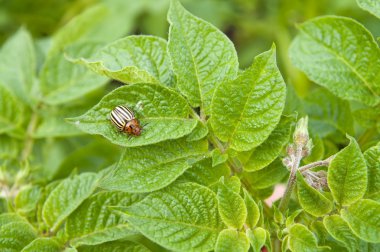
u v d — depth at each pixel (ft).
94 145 1.34
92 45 1.38
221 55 1.07
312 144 1.12
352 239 1.02
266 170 1.10
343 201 1.03
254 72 1.03
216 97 1.04
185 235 1.02
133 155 1.05
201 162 1.07
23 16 1.94
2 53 1.49
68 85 1.37
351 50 1.17
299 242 1.03
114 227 1.13
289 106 1.18
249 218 1.03
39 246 1.11
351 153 1.01
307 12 1.80
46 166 1.43
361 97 1.16
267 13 1.97
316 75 1.17
